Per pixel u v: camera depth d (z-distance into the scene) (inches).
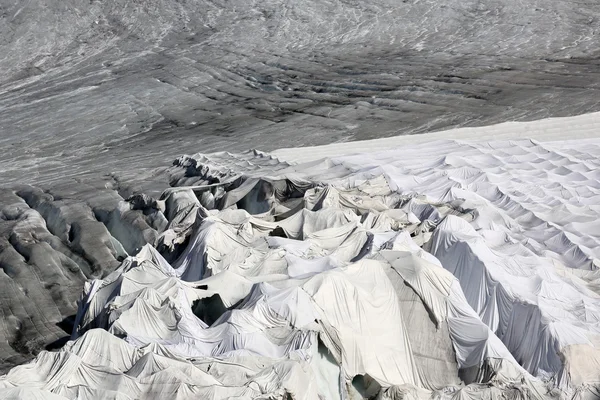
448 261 1830.7
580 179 2544.3
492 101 3954.2
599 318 1606.8
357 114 4037.9
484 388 1425.9
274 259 1825.8
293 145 3636.8
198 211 2225.6
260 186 2504.9
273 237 1979.6
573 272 1850.4
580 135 3174.2
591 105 3698.3
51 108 4658.0
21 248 2410.2
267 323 1544.0
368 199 2261.3
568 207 2261.3
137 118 4419.3
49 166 3718.0
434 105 4018.2
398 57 4904.0
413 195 2292.1
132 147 3941.9
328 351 1497.3
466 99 4035.4
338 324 1558.8
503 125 3427.7
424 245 1916.8
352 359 1515.7
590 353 1480.1
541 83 4156.0
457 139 3294.8
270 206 2449.6
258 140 3774.6
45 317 2043.6
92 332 1475.1
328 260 1782.7
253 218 2128.4
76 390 1307.8
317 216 2082.9
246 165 2920.8
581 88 3991.1
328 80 4653.1
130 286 1800.0
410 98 4163.4
